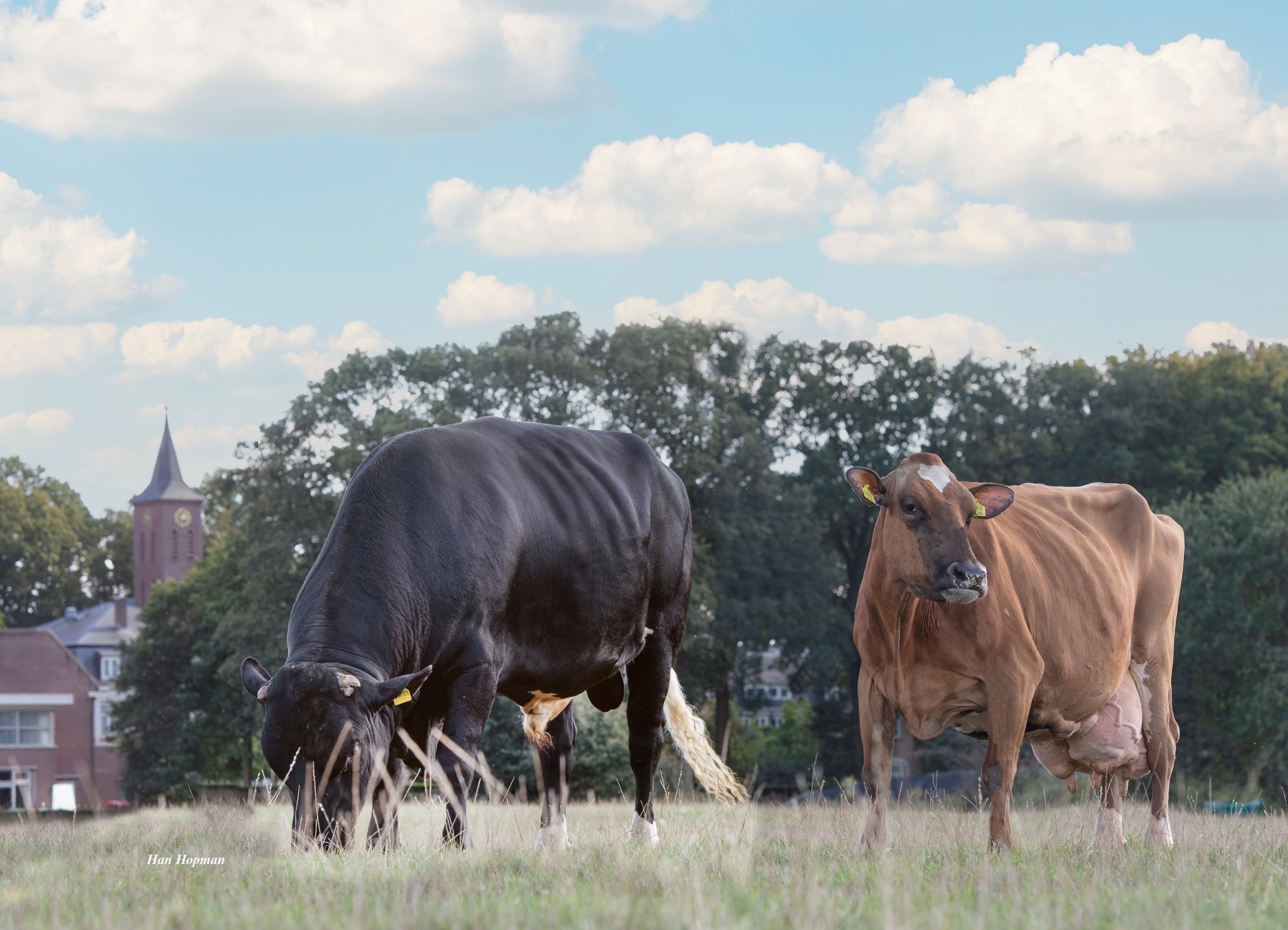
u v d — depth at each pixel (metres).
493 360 48.47
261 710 54.44
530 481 9.07
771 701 59.66
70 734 75.81
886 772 8.77
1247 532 43.16
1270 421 66.06
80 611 128.38
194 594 67.94
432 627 8.09
